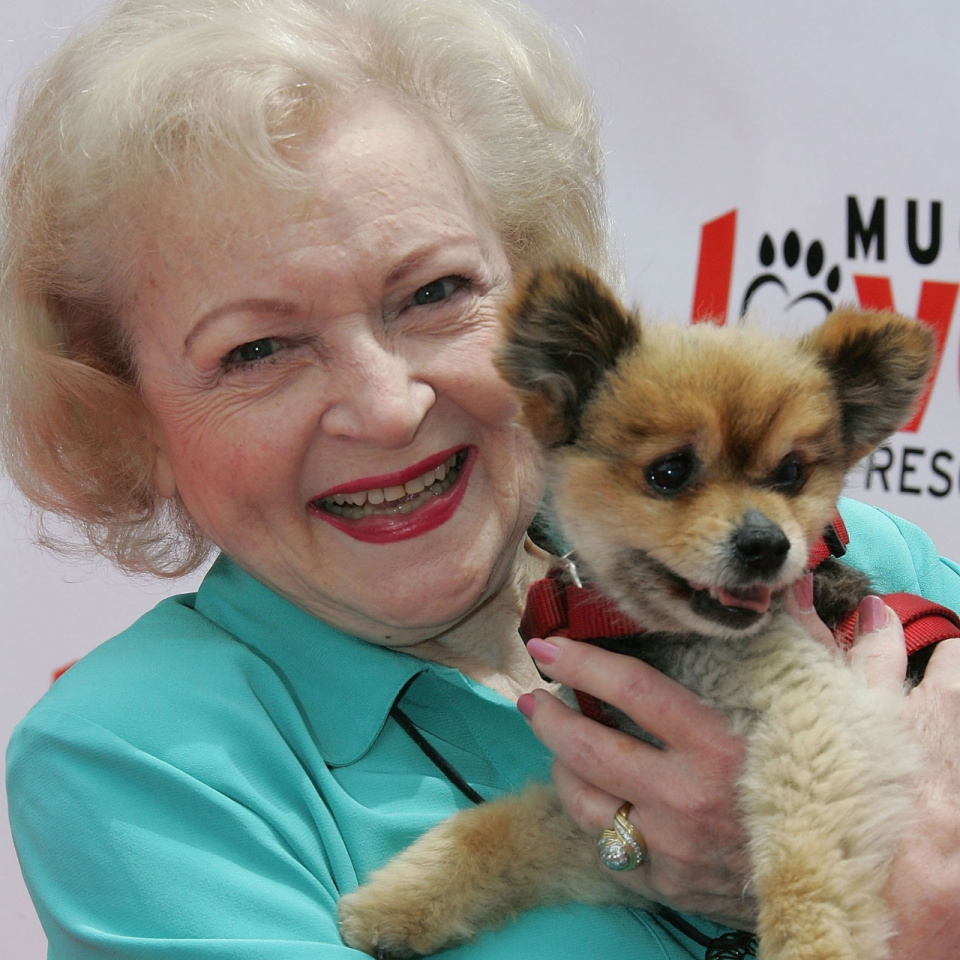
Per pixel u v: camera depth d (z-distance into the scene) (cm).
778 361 174
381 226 163
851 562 219
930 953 141
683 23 341
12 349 184
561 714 166
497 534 186
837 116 350
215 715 169
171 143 158
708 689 159
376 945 166
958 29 350
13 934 316
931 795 150
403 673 184
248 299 160
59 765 161
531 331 168
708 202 348
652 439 165
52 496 197
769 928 139
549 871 175
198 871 153
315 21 175
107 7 187
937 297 358
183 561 216
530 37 214
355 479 174
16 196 182
